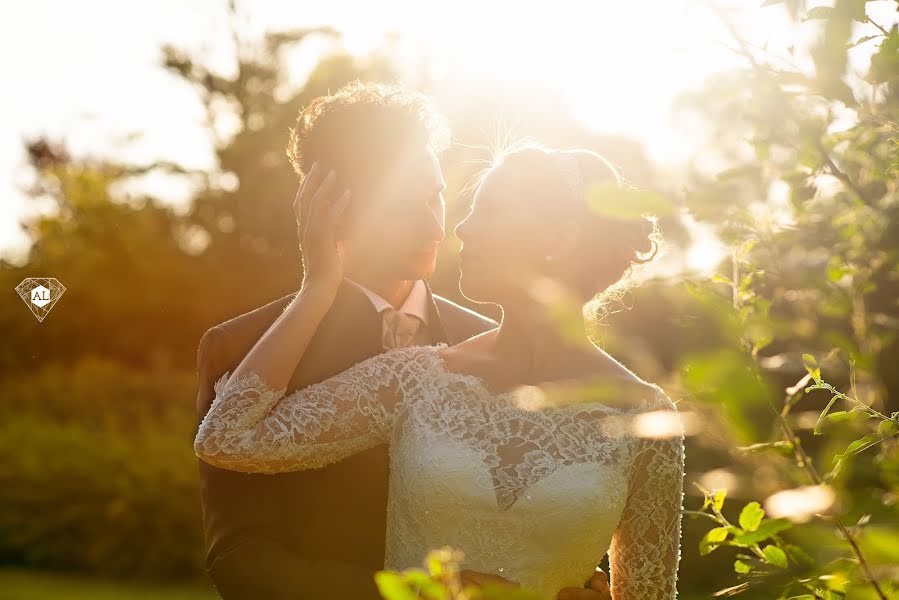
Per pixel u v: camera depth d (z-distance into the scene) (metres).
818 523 1.08
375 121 2.58
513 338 2.16
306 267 2.35
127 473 10.44
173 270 19.38
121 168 20.19
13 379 16.52
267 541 2.32
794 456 1.24
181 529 10.12
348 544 2.35
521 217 2.07
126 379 15.12
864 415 1.35
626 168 9.09
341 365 2.46
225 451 2.09
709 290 1.50
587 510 2.01
